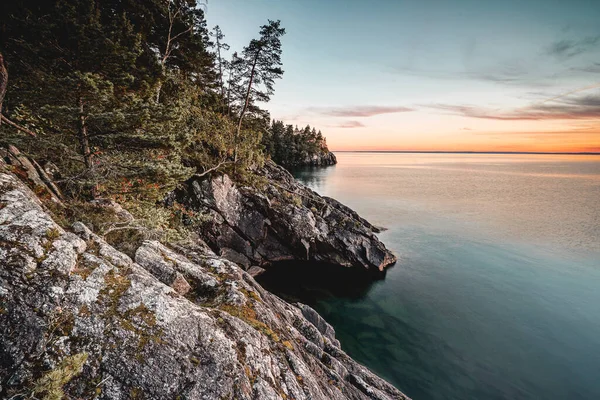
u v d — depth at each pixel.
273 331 6.01
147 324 3.90
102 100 7.05
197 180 18.72
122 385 3.27
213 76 30.00
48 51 6.78
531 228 33.16
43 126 7.89
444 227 33.22
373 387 7.68
